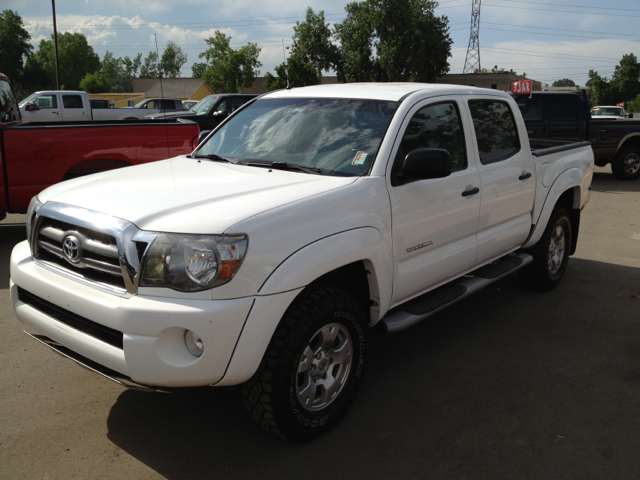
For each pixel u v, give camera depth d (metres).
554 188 4.70
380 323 3.23
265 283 2.40
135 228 2.38
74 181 3.23
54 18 32.06
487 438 2.86
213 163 3.50
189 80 49.03
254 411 2.60
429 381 3.46
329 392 2.83
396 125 3.20
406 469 2.61
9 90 7.25
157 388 2.45
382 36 55.12
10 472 2.53
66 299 2.54
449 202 3.47
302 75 43.09
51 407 3.08
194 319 2.25
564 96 11.85
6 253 6.08
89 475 2.53
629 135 12.55
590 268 6.00
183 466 2.61
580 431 2.94
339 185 2.86
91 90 59.97
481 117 3.96
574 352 3.90
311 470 2.59
